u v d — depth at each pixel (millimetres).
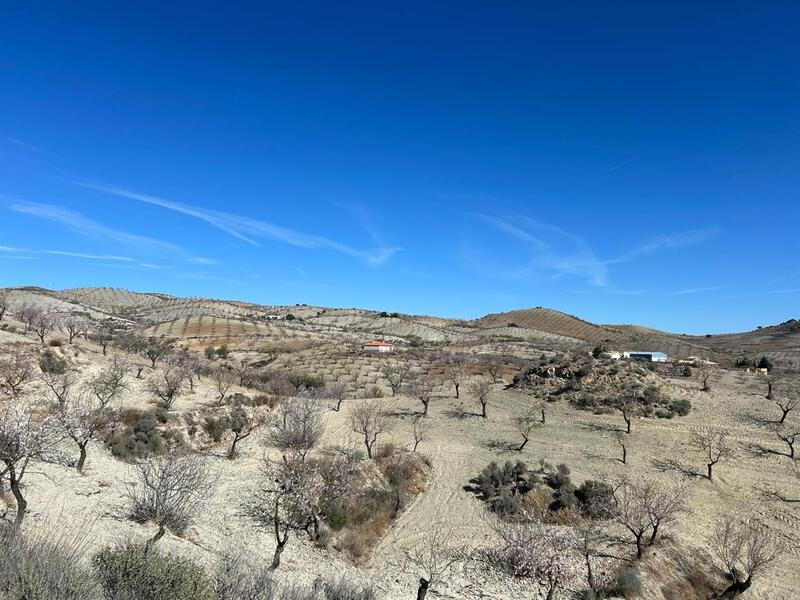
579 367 71000
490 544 31156
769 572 30266
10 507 21438
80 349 61781
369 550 29828
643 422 56406
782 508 38062
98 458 34188
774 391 67125
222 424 47719
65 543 14641
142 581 12039
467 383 79438
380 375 91062
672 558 30250
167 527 23406
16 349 52031
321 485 33500
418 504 37719
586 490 38250
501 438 52719
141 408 46562
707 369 84500
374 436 48844
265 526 29047
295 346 129125
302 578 22859
